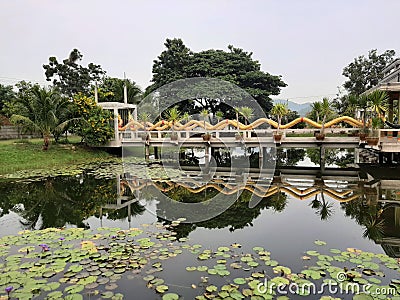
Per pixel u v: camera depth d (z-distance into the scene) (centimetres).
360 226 439
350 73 2406
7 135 1578
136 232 409
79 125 1216
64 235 400
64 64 2872
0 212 536
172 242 374
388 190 666
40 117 1134
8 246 364
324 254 338
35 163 1021
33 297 254
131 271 298
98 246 361
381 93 894
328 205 554
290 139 962
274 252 345
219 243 373
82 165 1051
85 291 263
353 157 1296
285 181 788
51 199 623
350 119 955
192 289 266
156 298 253
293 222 457
